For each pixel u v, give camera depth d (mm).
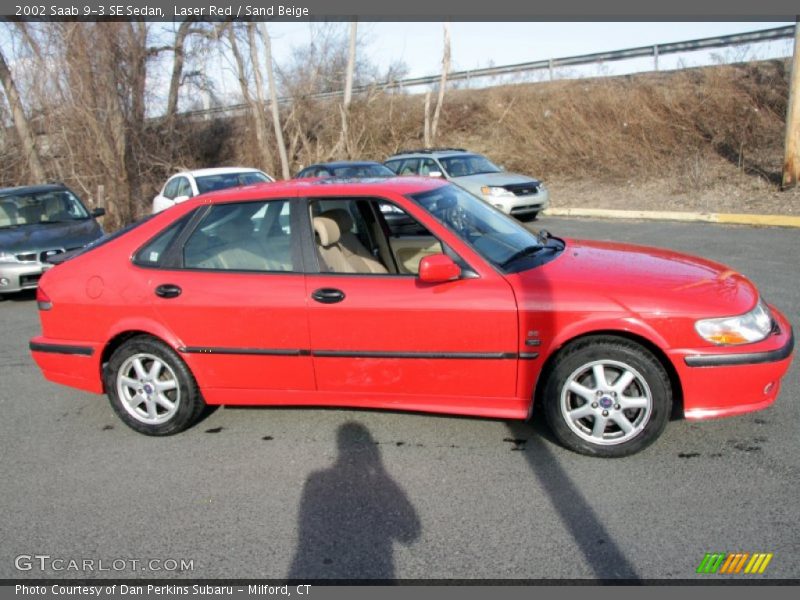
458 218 4094
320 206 4258
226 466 3932
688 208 12656
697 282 3688
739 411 3562
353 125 22266
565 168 17719
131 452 4203
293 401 4176
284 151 22156
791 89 11953
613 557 2891
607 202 14461
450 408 3910
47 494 3725
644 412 3605
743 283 3832
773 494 3260
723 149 15234
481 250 3883
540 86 21703
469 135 21766
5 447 4375
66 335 4461
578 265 3932
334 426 4379
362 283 3896
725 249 9070
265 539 3191
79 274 4418
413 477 3660
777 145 14453
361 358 3930
